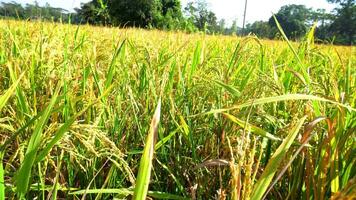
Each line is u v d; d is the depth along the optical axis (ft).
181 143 8.05
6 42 13.41
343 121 5.07
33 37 14.39
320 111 6.34
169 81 9.34
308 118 6.16
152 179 7.42
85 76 8.40
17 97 6.81
